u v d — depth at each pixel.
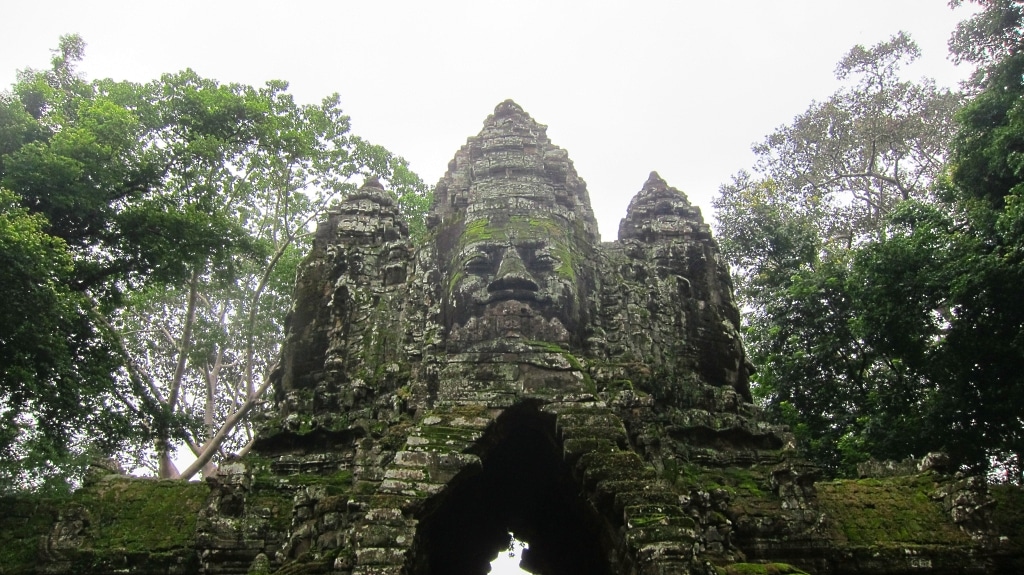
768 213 27.59
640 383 14.56
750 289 26.61
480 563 15.98
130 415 18.98
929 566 13.62
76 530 14.57
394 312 17.14
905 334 18.05
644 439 13.37
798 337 22.83
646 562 10.41
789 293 22.75
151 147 20.28
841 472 21.88
